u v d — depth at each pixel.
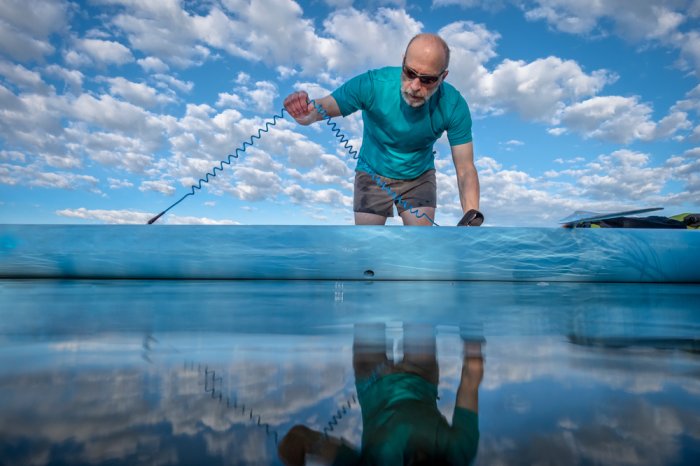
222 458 0.28
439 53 2.24
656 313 1.08
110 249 2.05
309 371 0.51
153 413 0.36
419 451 0.29
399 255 2.07
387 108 2.58
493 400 0.40
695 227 2.56
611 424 0.34
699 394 0.42
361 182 2.93
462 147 2.61
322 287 1.72
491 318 0.97
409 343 0.68
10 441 0.30
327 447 0.30
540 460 0.28
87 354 0.59
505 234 2.09
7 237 2.05
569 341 0.70
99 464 0.27
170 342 0.67
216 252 2.05
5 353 0.59
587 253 2.10
